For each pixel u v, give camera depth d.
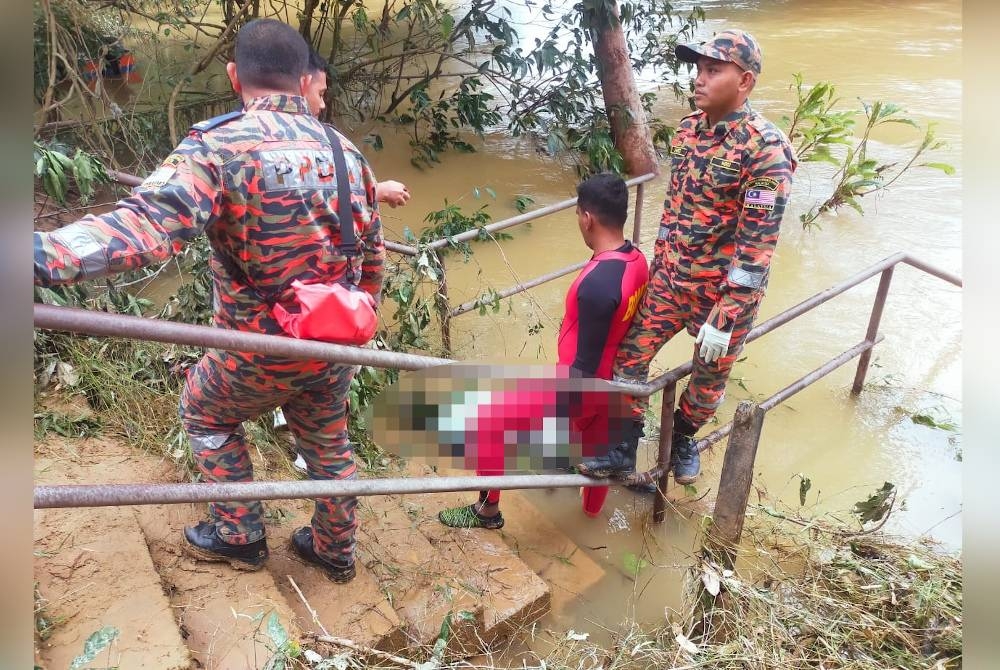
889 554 2.88
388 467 3.40
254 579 2.42
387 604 2.50
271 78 1.89
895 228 5.79
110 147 5.49
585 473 2.97
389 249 3.81
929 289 5.09
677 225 3.07
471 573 2.82
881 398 4.18
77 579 2.22
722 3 12.37
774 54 9.65
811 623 2.48
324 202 1.92
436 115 6.91
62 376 3.11
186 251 3.90
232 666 2.10
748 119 2.79
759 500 3.29
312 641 2.21
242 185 1.79
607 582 3.03
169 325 1.49
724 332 2.89
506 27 6.69
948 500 3.50
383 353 1.86
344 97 7.38
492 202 6.26
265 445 3.17
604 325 2.77
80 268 1.48
